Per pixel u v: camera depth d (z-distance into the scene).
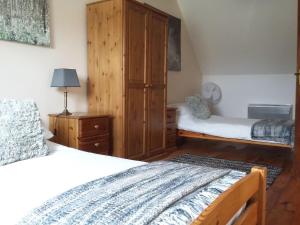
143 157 3.70
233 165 3.74
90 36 3.50
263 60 5.57
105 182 1.40
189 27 5.61
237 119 4.88
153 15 3.76
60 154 2.18
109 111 3.42
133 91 3.47
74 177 1.62
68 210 1.09
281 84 5.67
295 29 4.88
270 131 4.05
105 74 3.42
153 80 3.81
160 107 4.00
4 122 1.93
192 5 5.27
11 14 2.68
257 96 5.93
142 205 1.10
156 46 3.84
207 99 6.01
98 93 3.49
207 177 1.46
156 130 3.94
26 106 2.11
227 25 5.26
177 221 1.02
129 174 1.54
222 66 6.04
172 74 5.25
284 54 5.31
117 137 3.38
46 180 1.57
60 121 3.03
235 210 1.16
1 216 1.16
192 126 4.70
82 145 2.92
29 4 2.84
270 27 5.00
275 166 3.71
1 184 1.51
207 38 5.63
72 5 3.34
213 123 4.56
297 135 3.29
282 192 2.82
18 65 2.81
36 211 1.12
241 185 1.21
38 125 2.13
